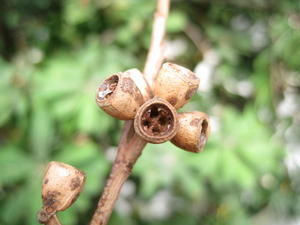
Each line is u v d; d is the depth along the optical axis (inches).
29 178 5.2
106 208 1.8
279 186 6.8
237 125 5.9
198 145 2.0
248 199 6.9
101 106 1.9
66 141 5.5
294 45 6.4
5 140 5.9
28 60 6.0
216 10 6.5
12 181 5.2
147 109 1.8
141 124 1.8
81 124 5.2
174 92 1.9
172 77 1.9
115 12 6.1
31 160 5.3
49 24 6.3
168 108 1.8
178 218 6.7
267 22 6.6
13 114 5.7
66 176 1.8
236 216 6.6
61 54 6.0
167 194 6.8
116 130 5.8
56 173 1.8
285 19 6.5
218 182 5.6
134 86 1.9
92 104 5.3
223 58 6.6
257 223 7.0
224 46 6.5
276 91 6.6
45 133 5.3
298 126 6.9
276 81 6.6
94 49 5.7
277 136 6.7
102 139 5.8
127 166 1.8
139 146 1.8
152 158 5.5
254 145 5.8
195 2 6.5
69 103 5.3
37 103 5.3
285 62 6.6
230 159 5.6
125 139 1.8
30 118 5.5
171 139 2.0
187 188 5.5
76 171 1.8
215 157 5.6
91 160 5.3
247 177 5.6
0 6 6.2
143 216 6.7
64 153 5.4
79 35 6.2
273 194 6.8
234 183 6.5
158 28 2.2
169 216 6.8
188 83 2.0
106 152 5.9
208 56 6.6
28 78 5.5
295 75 6.7
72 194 1.8
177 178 6.0
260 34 6.7
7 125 5.9
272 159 5.8
